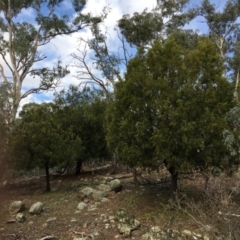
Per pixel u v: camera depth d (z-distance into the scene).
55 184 14.88
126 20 23.77
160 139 8.53
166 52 9.43
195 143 8.41
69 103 17.20
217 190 5.87
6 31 20.95
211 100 8.77
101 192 10.98
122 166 16.84
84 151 16.17
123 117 9.37
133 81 9.27
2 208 10.94
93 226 8.34
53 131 13.27
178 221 7.78
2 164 13.49
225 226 5.11
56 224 8.77
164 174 12.01
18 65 20.61
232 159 8.64
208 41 9.84
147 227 7.88
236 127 7.32
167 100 8.68
